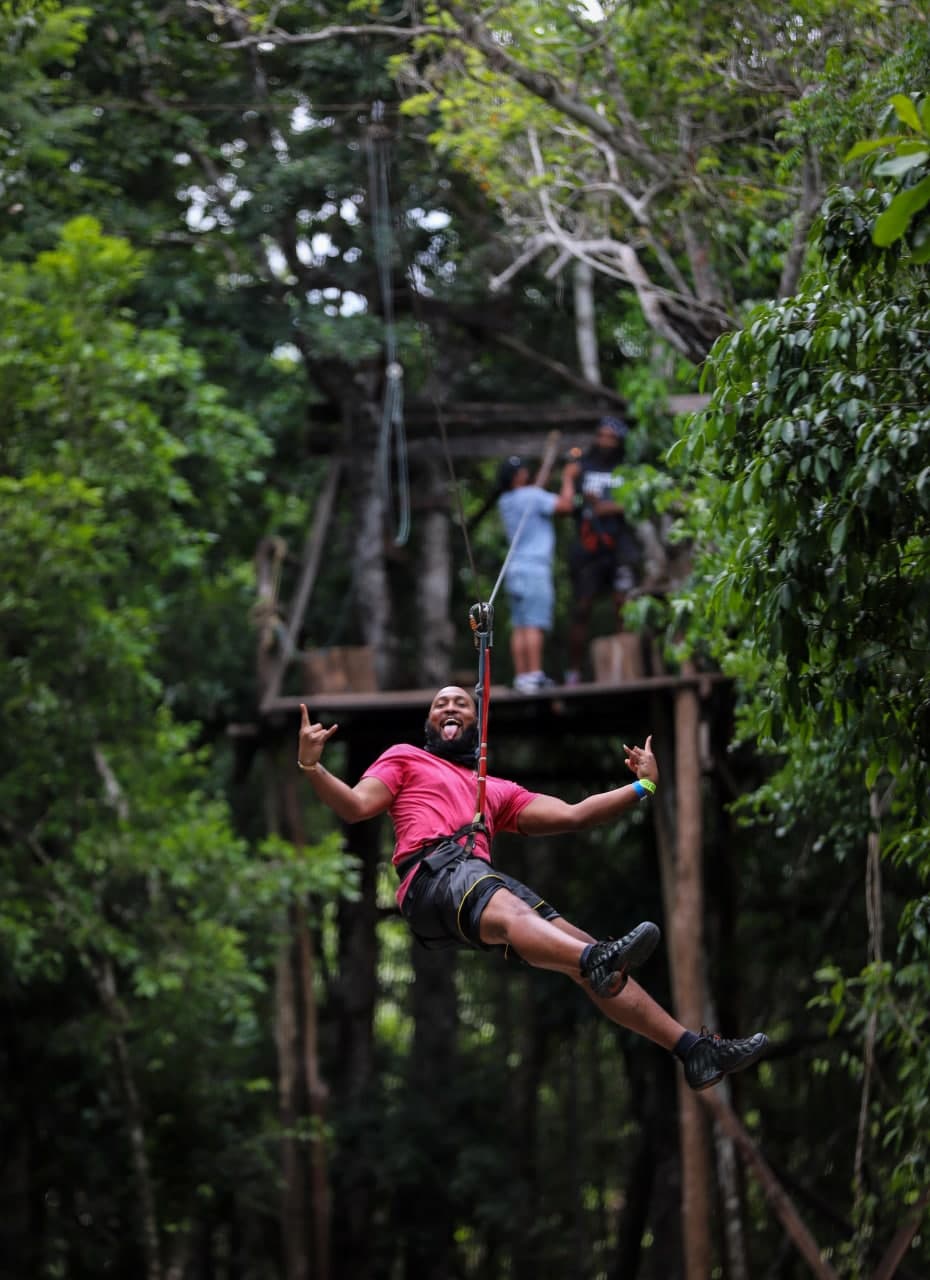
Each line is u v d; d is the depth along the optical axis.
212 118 16.81
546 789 18.81
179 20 15.95
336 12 15.48
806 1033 17.69
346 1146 17.73
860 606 6.55
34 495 12.23
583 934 5.61
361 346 16.08
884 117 6.50
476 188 16.02
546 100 11.62
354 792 5.96
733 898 15.59
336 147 16.34
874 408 6.25
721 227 11.81
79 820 13.59
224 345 17.30
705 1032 5.46
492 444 16.03
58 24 13.00
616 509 14.15
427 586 18.92
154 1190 15.20
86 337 12.94
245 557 19.80
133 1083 14.88
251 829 20.14
